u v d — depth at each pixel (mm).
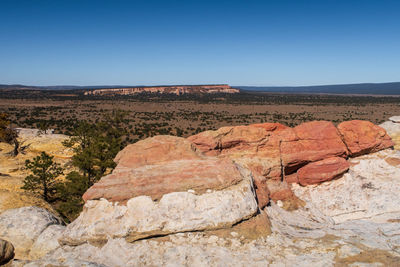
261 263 10961
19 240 13906
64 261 11188
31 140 45812
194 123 112312
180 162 15008
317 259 11148
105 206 12867
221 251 11602
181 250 11586
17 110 141875
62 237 12406
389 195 18016
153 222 12219
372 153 21547
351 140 20828
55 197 29734
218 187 13562
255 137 19562
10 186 27375
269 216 15250
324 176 19828
